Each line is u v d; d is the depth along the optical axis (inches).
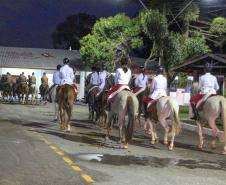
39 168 446.6
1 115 1035.3
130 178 420.8
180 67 1240.2
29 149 557.0
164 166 499.8
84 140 676.7
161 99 649.0
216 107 617.6
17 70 2176.4
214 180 436.5
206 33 2037.4
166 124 668.1
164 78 676.1
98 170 450.6
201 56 1161.4
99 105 877.8
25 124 858.8
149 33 1609.3
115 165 485.4
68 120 778.8
